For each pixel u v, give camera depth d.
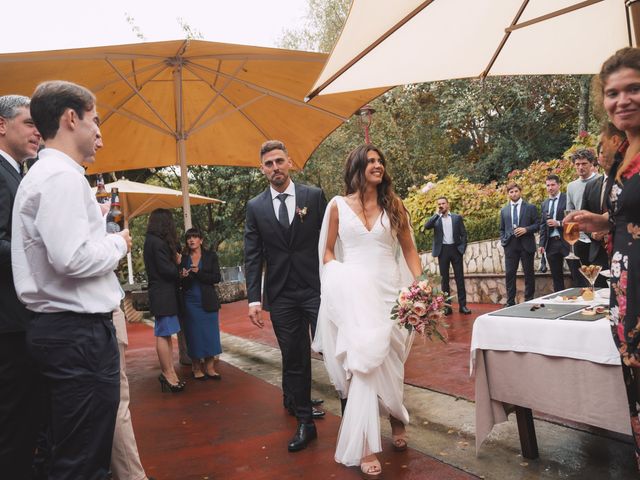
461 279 8.59
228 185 17.56
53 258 1.96
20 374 2.47
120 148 7.19
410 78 3.10
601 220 2.20
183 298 5.80
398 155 16.22
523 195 10.06
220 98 6.77
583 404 2.67
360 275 3.19
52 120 2.12
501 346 3.00
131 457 2.88
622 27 3.14
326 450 3.48
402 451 3.36
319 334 3.49
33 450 2.55
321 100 6.15
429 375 5.06
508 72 3.31
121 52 5.04
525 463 3.03
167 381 5.45
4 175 2.50
